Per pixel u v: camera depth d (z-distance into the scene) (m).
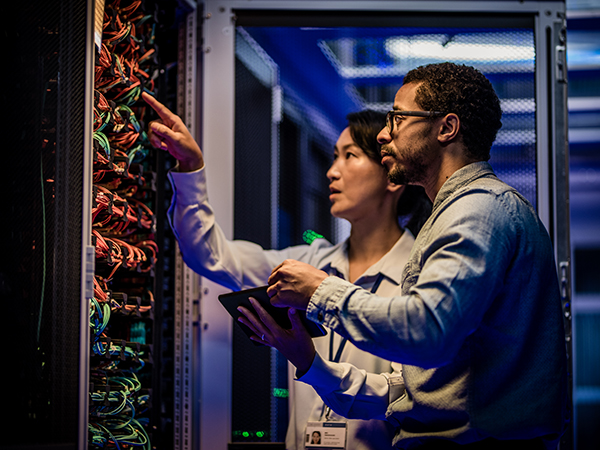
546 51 2.17
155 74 1.91
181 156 1.78
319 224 2.38
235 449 2.04
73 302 1.29
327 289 1.20
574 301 4.56
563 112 2.14
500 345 1.21
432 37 2.24
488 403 1.20
